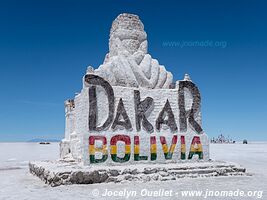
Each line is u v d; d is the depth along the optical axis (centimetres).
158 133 2116
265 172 2256
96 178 1725
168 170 1912
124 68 2155
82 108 2023
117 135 2003
